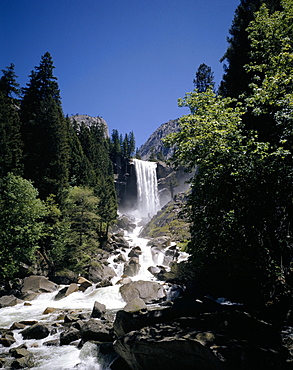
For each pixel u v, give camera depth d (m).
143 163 105.56
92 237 37.97
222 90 31.19
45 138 39.41
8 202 24.77
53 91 50.56
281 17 15.55
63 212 34.62
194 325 8.27
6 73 43.44
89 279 28.14
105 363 9.28
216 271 16.52
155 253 39.66
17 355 10.18
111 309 17.83
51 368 9.20
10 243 23.61
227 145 11.70
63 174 39.47
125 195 95.31
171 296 20.11
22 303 20.58
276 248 11.80
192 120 13.57
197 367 6.48
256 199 10.98
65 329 13.10
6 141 32.28
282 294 12.76
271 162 10.62
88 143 67.44
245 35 28.14
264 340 7.77
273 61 13.83
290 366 6.64
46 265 29.67
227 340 6.84
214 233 12.26
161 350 7.08
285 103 11.29
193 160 13.30
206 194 13.02
